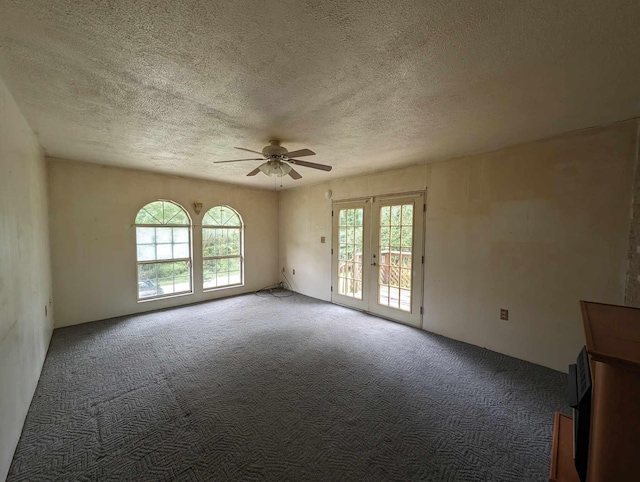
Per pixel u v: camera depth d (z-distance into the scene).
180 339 3.47
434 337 3.59
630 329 0.96
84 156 3.57
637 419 0.74
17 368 1.81
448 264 3.57
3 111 1.75
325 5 1.15
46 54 1.48
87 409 2.11
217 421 1.99
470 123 2.41
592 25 1.23
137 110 2.19
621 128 2.35
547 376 2.63
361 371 2.72
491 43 1.38
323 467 1.61
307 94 1.92
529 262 2.89
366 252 4.62
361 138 2.79
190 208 5.01
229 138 2.83
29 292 2.27
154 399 2.24
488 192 3.20
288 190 6.13
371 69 1.62
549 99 1.97
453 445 1.79
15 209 1.96
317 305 5.07
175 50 1.46
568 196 2.63
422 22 1.24
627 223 2.33
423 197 3.82
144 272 4.63
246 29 1.29
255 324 4.05
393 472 1.58
